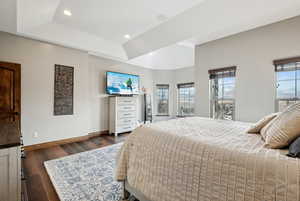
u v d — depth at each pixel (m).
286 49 2.68
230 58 3.38
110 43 4.25
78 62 4.04
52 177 2.17
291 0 2.03
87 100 4.25
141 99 6.41
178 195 1.17
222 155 1.02
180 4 2.49
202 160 1.08
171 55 6.17
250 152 0.98
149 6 2.62
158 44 3.69
